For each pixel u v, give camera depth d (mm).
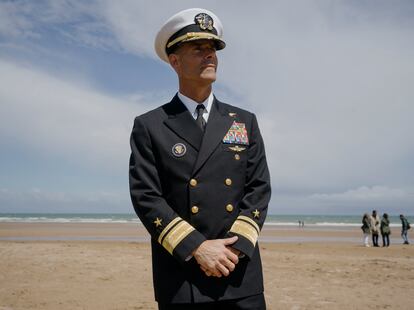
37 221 71625
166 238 2232
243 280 2314
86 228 43938
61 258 11211
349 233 37188
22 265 9953
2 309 6207
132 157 2521
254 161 2561
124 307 6457
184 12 2561
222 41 2570
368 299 7176
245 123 2623
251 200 2438
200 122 2510
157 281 2387
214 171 2400
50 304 6562
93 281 8367
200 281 2273
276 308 6566
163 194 2438
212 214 2342
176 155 2416
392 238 30734
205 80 2498
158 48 2756
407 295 7500
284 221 96812
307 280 8859
